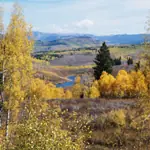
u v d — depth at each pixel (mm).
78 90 73562
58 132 11875
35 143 11180
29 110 13273
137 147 26891
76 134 14180
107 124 33906
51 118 12812
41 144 11086
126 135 30219
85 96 67312
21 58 22938
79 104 41844
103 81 65375
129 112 34000
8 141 11977
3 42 22641
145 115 24594
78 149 12609
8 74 22906
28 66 23594
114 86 63281
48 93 53469
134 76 59406
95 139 31172
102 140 31078
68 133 13039
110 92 63875
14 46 22750
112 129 32812
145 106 24516
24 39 23469
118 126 32375
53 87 71500
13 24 22922
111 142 29984
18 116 21656
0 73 22844
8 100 22328
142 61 23391
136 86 56562
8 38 22938
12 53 22797
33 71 24109
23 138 11492
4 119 22688
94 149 28859
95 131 33031
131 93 59188
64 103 42125
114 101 44656
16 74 23047
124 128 31656
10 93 22484
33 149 10953
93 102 43156
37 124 11750
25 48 23672
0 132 21609
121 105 39719
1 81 22766
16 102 22312
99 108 39500
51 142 11109
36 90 24078
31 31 23844
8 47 22547
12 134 13133
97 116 35938
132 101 42594
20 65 23078
